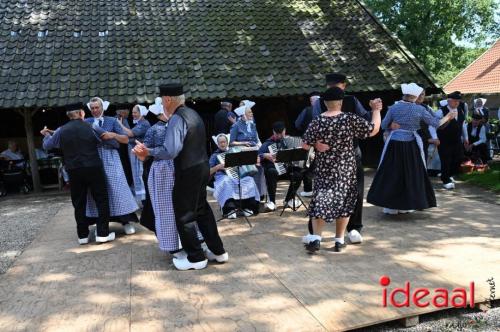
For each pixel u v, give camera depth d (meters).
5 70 9.84
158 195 4.29
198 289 3.82
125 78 10.05
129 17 11.74
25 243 5.66
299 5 12.95
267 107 11.88
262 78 10.45
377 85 10.64
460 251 4.52
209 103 11.73
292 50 11.34
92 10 11.78
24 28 10.88
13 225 6.78
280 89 10.23
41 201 8.94
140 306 3.53
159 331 3.12
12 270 4.48
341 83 4.52
